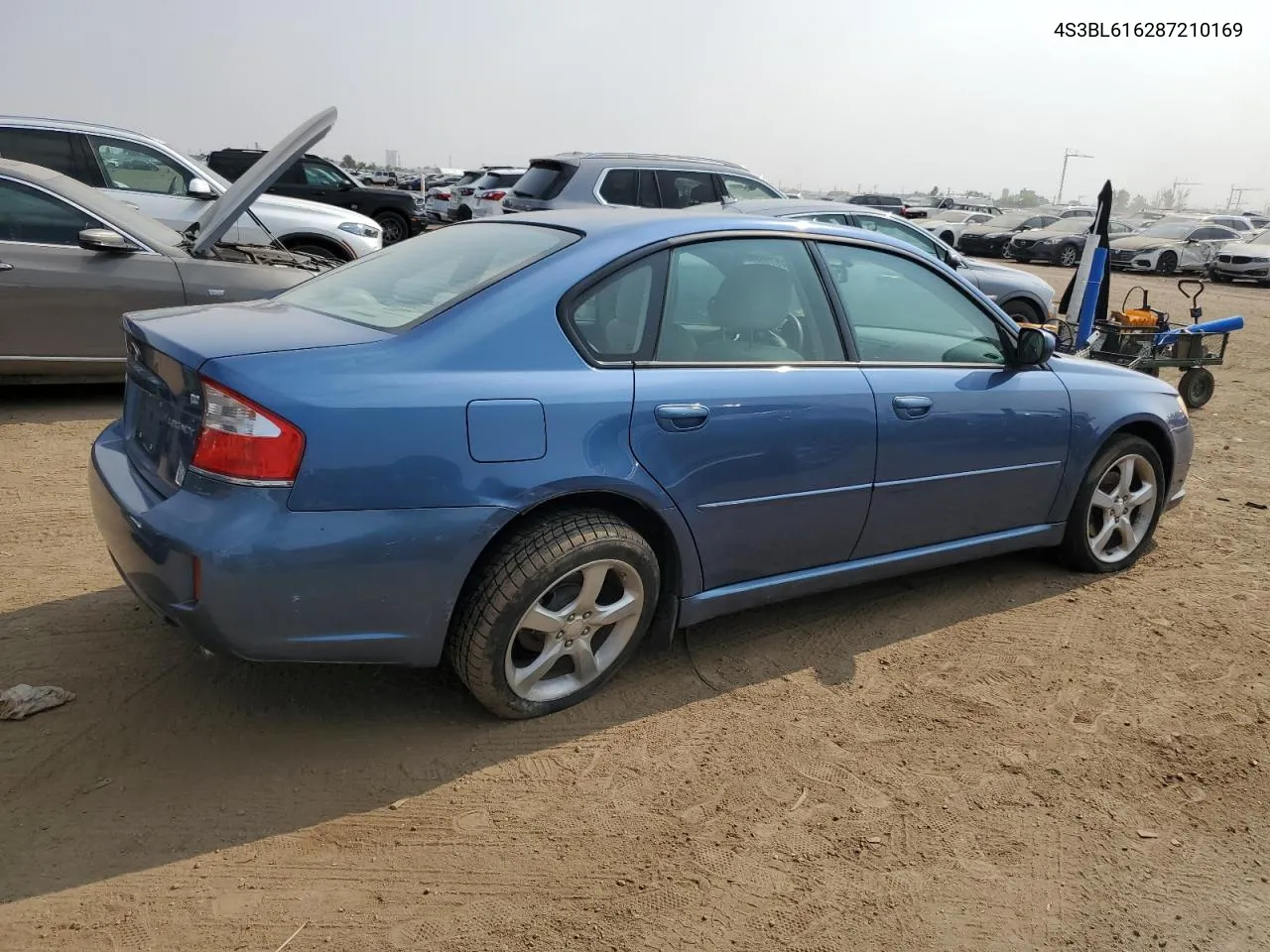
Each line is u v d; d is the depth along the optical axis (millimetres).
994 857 2609
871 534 3664
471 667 2883
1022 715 3311
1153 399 4527
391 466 2572
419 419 2604
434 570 2676
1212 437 7742
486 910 2328
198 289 6594
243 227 9102
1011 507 4098
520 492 2750
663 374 3057
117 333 6461
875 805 2793
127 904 2271
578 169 10375
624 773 2875
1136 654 3793
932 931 2346
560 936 2262
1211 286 23500
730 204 8672
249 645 2537
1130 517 4668
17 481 5043
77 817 2541
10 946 2127
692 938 2279
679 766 2922
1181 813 2832
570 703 3162
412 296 3043
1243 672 3674
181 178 9039
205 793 2672
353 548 2551
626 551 3014
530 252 3121
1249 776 3020
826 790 2848
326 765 2832
